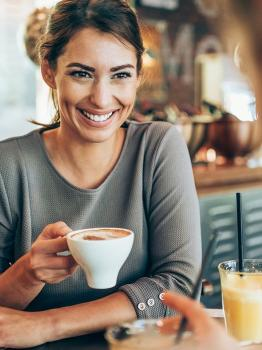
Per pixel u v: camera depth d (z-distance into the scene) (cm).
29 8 416
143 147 179
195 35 479
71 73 157
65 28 156
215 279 337
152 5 449
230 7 437
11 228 177
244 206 356
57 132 178
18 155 176
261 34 351
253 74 352
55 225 144
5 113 414
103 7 155
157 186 176
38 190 174
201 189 346
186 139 346
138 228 174
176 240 170
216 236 124
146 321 105
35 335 143
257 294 134
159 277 162
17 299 152
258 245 370
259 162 403
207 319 96
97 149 172
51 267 142
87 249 125
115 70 156
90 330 146
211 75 483
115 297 154
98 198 174
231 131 370
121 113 163
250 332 135
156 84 447
